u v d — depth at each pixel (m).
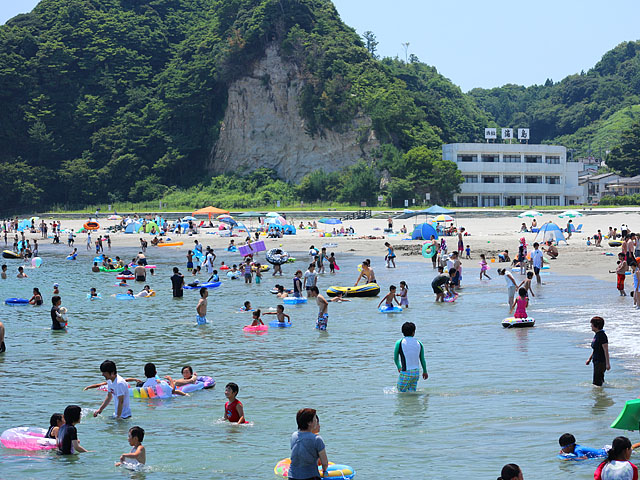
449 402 16.72
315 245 75.38
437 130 173.50
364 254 65.31
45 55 180.62
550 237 54.31
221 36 180.88
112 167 167.88
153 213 130.62
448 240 73.25
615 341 22.72
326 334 26.89
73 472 12.93
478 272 47.28
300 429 10.90
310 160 162.88
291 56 167.75
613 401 16.27
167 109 174.12
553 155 145.75
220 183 164.50
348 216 111.94
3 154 173.75
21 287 45.19
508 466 9.73
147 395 18.20
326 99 159.62
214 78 172.25
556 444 13.44
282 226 88.06
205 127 174.12
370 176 144.12
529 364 20.33
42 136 170.38
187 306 35.84
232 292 41.16
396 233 89.50
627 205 129.62
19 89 177.75
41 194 164.00
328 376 20.02
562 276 42.56
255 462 13.20
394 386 18.61
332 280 45.31
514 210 108.00
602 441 13.51
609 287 36.50
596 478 10.66
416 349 17.78
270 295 39.59
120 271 55.19
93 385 19.14
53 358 23.41
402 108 159.50
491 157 143.12
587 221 91.06
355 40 184.12
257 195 154.75
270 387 18.92
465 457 12.91
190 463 13.21
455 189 137.50
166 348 24.89
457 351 22.55
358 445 13.82
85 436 15.15
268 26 169.12
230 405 15.94
